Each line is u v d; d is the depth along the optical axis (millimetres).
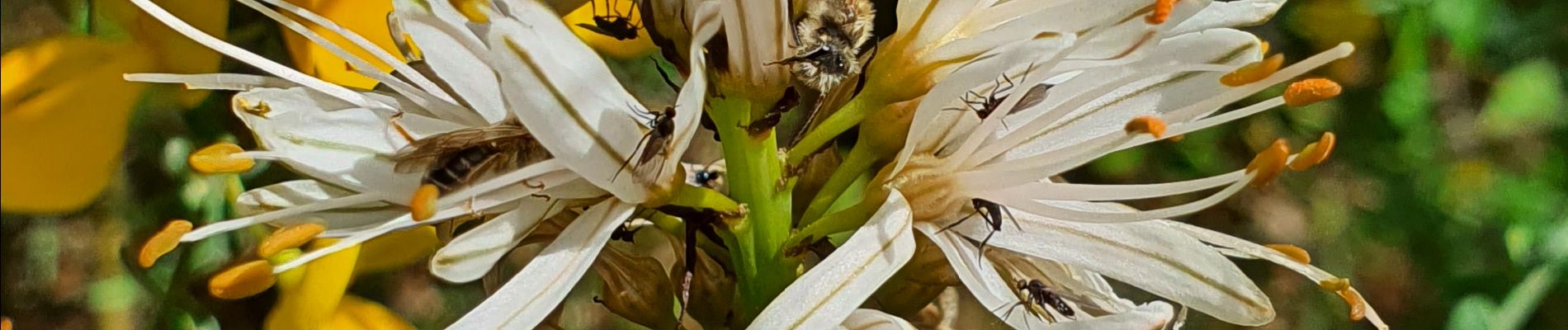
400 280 209
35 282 215
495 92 99
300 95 105
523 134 99
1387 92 256
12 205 132
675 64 103
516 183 101
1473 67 265
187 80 106
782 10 97
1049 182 107
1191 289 106
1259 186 102
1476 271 248
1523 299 235
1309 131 264
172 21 103
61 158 132
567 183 101
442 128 106
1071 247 106
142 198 150
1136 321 100
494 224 101
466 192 98
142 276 147
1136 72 104
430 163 99
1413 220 262
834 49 98
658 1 102
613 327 220
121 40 135
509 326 98
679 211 105
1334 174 281
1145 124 99
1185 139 264
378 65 130
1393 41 250
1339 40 254
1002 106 102
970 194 105
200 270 142
